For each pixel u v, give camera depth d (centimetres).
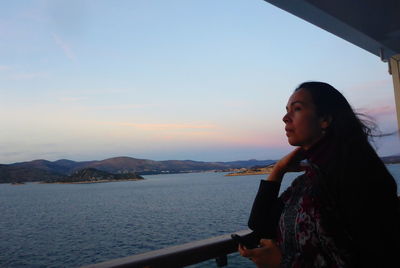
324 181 86
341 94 106
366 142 92
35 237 4644
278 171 123
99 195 14462
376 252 77
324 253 83
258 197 121
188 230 4216
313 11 316
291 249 90
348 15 334
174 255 145
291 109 108
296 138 106
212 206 7181
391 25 362
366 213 79
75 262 3072
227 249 170
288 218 92
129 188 19975
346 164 85
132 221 5606
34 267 2991
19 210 8988
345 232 81
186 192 13362
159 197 11400
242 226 4253
